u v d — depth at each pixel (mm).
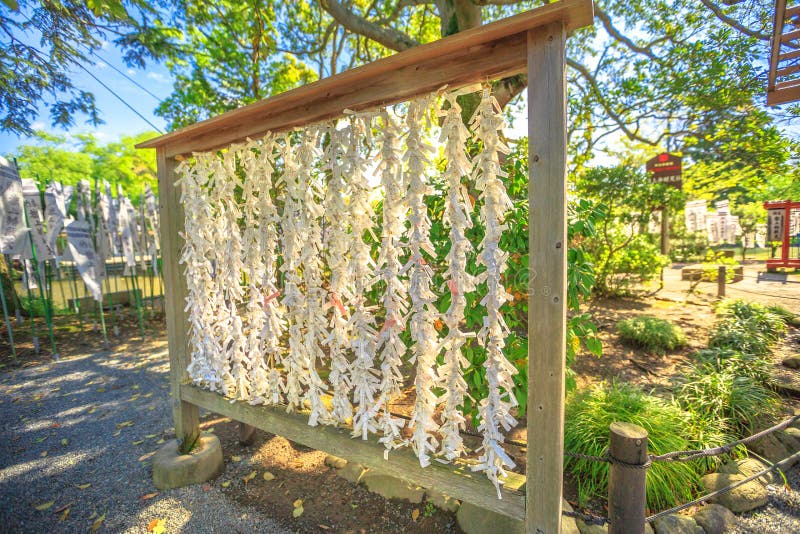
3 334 5102
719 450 1517
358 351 1524
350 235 1526
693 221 10719
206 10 5449
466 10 3727
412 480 1415
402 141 1414
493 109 1196
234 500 1901
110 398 3193
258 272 1898
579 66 5211
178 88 6320
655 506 1753
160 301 6152
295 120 1576
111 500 1926
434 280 1995
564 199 1046
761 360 2982
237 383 1970
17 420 2816
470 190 1962
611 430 1319
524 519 1199
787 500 1847
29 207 4215
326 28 6754
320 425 1683
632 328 3912
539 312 1102
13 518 1822
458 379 1344
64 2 3492
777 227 9117
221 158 1995
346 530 1689
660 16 5164
